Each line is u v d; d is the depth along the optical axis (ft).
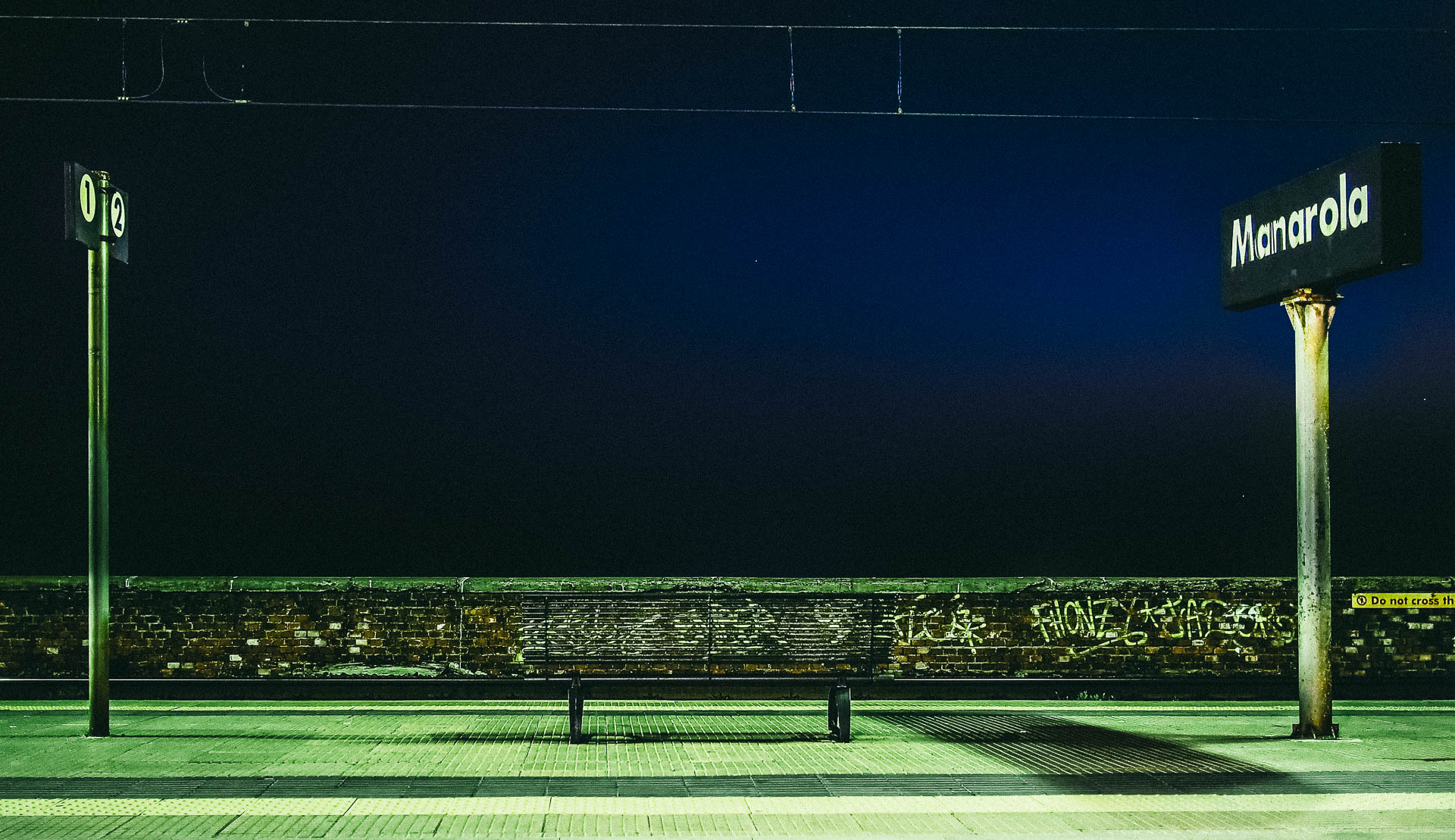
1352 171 26.53
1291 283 29.14
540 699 35.81
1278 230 29.73
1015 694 36.27
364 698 35.50
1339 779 24.32
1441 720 32.17
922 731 30.45
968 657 36.40
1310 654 29.60
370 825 20.29
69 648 35.19
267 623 35.47
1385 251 25.35
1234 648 36.50
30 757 26.09
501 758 26.37
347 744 28.02
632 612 28.84
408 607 35.78
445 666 35.78
